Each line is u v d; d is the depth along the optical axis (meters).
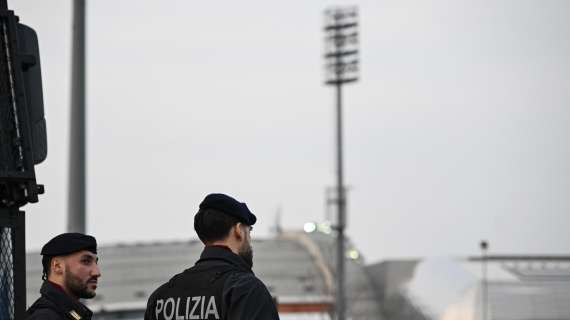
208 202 17.33
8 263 17.47
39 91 18.78
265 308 16.34
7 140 17.80
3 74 18.03
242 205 17.44
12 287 17.42
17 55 18.17
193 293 16.86
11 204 17.53
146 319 17.53
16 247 17.47
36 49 18.94
